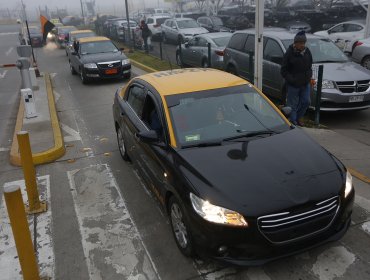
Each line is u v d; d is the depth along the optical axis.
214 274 3.93
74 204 5.54
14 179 6.54
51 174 6.61
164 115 4.80
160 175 4.54
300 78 7.48
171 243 4.48
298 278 3.81
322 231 3.71
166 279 3.92
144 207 5.31
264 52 10.02
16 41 37.12
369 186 5.44
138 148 5.43
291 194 3.66
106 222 5.02
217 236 3.59
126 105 6.32
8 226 5.07
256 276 3.86
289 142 4.51
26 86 10.16
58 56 24.45
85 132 8.76
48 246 4.60
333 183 3.84
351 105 8.29
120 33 28.66
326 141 7.23
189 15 35.94
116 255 4.35
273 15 26.81
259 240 3.54
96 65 14.01
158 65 17.12
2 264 4.32
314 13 24.34
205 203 3.66
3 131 9.33
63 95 12.85
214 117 4.87
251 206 3.55
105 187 5.99
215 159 4.18
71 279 4.03
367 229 4.49
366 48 13.16
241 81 5.46
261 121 4.93
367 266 3.92
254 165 4.05
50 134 8.25
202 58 13.97
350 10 24.22
